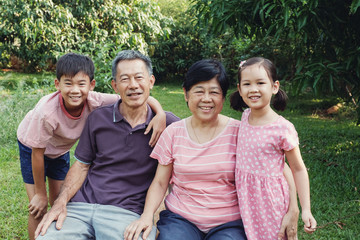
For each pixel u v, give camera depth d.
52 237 1.96
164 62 13.15
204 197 2.03
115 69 2.20
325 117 7.36
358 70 3.57
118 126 2.24
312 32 4.00
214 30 4.35
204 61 2.03
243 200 1.96
